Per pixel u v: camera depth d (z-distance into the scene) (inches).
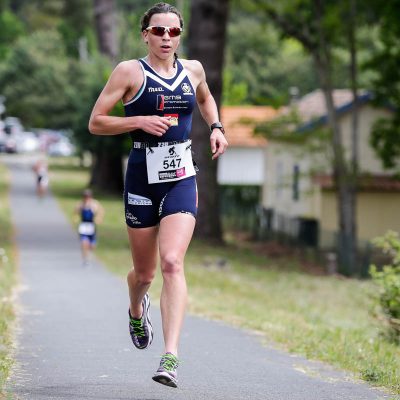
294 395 599.8
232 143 4835.1
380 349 851.4
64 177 5565.9
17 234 2878.9
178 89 551.2
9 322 937.5
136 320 611.5
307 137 2792.8
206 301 1350.9
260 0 2824.8
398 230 3088.1
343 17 2679.6
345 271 2475.4
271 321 1101.1
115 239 2822.3
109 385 609.3
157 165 552.4
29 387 593.6
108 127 542.3
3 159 6894.7
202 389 607.5
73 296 1347.2
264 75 6254.9
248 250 2832.2
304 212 3284.9
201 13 2741.1
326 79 2763.3
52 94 6417.3
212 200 2854.3
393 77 2733.8
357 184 2787.9
